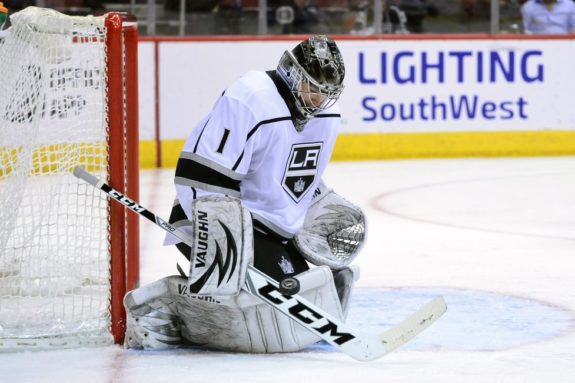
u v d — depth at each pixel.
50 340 5.46
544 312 6.50
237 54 16.97
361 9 17.56
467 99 17.56
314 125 5.38
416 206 12.15
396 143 17.50
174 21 17.22
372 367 5.04
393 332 5.12
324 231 5.78
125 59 5.86
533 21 17.80
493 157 17.69
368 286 7.47
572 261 8.49
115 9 16.83
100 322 5.70
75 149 5.86
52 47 5.74
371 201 12.61
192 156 5.14
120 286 5.58
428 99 17.48
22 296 6.09
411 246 9.38
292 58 5.15
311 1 17.42
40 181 5.90
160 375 4.88
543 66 17.67
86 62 5.74
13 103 5.88
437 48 17.41
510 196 12.96
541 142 17.81
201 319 5.30
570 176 14.95
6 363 5.17
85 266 6.46
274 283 5.02
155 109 16.91
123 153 5.60
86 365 5.11
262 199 5.34
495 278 7.76
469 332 5.91
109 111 5.57
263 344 5.32
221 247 4.97
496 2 17.77
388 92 17.39
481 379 4.80
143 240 9.81
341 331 5.05
